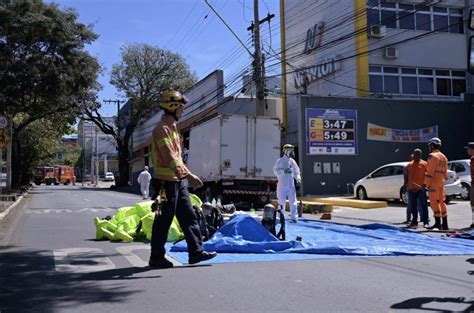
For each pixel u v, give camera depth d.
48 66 21.83
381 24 29.95
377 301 5.48
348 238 10.38
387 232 11.38
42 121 46.78
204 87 37.38
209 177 21.31
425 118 27.19
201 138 22.53
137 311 5.21
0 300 5.70
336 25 30.86
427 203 12.73
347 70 30.08
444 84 31.33
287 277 6.65
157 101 55.59
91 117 56.25
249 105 34.62
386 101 26.62
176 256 8.19
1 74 20.81
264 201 20.66
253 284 6.27
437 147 12.12
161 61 56.69
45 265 7.69
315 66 30.41
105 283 6.43
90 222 14.95
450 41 31.34
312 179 25.31
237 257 8.06
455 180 18.55
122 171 57.19
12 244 10.02
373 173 21.17
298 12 34.69
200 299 5.61
